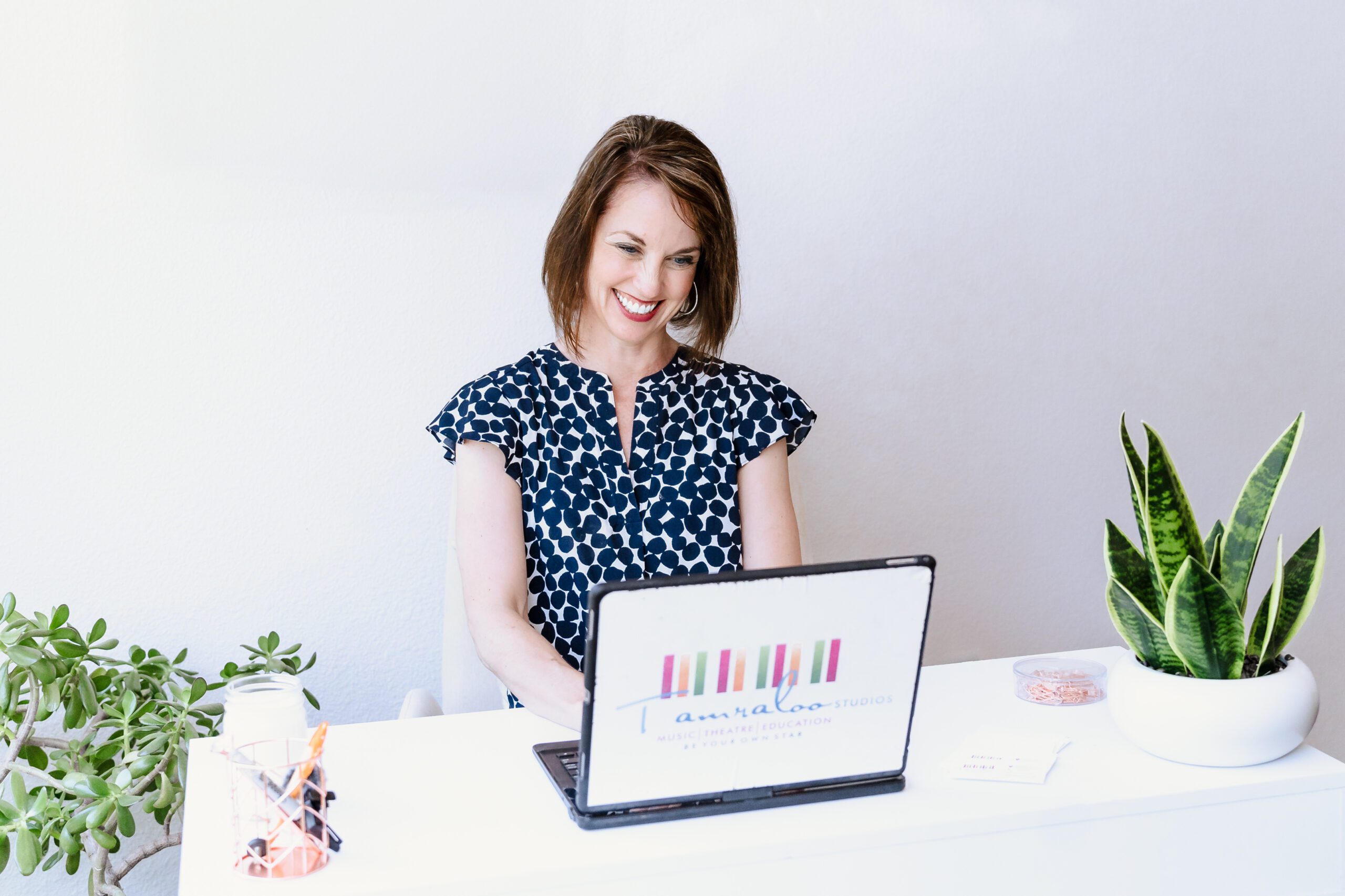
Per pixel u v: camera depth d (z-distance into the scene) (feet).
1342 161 7.84
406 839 3.16
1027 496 7.52
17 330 5.85
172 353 6.07
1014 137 7.14
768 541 5.42
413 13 6.15
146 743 5.47
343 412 6.35
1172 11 7.34
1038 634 7.67
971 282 7.20
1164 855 3.44
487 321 6.49
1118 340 7.54
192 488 6.18
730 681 3.21
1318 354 7.97
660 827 3.22
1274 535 8.08
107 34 5.79
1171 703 3.61
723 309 5.56
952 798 3.40
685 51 6.54
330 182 6.17
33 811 5.09
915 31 6.88
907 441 7.23
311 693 6.48
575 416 5.31
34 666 5.20
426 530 6.54
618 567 5.19
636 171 5.05
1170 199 7.51
